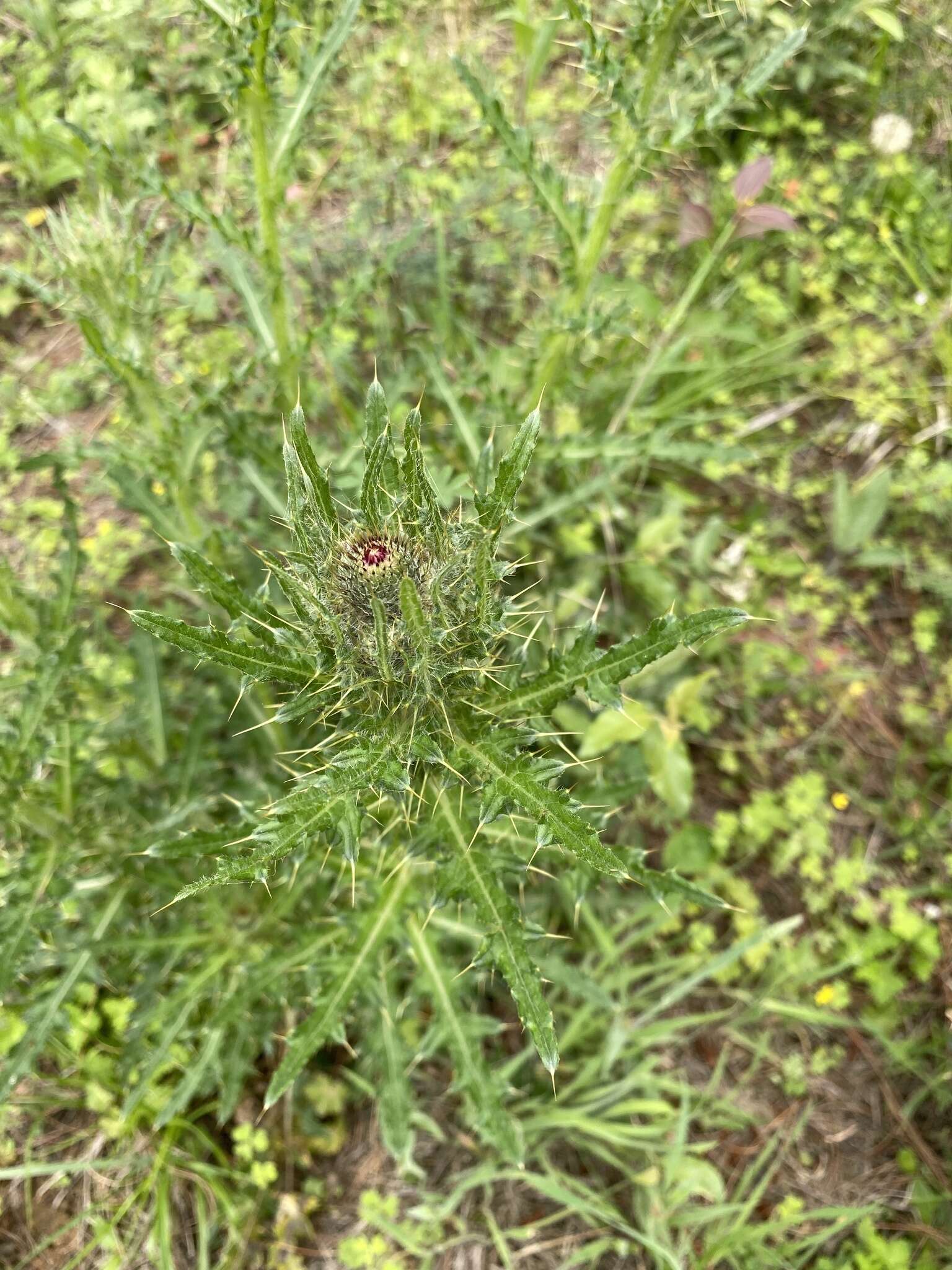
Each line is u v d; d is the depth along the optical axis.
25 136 0.59
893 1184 0.47
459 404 0.55
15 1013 0.44
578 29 0.56
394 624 0.28
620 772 0.51
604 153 0.66
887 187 0.64
